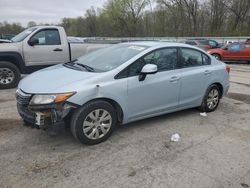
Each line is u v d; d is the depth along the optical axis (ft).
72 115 13.88
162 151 14.19
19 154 13.47
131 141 15.20
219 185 11.46
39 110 13.38
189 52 18.85
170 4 170.09
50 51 29.19
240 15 140.46
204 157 13.70
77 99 13.51
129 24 201.57
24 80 15.72
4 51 26.99
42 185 11.12
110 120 14.96
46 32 29.07
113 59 16.51
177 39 116.88
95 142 14.60
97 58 17.43
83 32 235.81
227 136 16.37
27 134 15.76
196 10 158.61
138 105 15.98
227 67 21.52
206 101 20.22
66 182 11.34
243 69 52.08
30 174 11.83
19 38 29.19
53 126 13.38
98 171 12.18
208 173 12.29
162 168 12.57
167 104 17.56
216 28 151.64
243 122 18.86
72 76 14.73
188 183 11.51
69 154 13.57
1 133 15.84
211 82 20.01
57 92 13.33
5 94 25.07
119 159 13.25
